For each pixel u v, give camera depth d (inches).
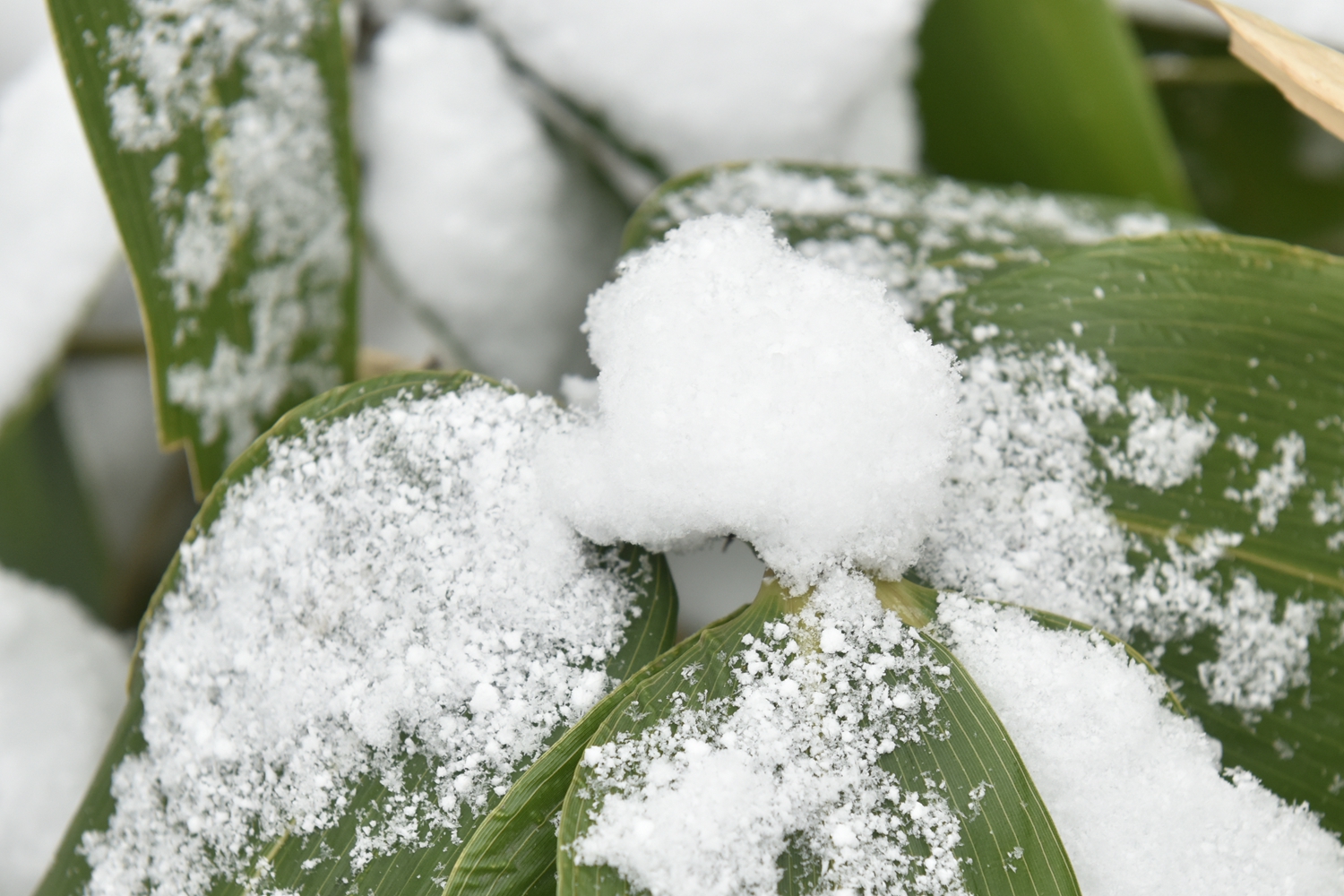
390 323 26.0
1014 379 21.6
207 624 21.3
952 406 21.2
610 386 21.1
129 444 27.7
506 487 21.3
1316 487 21.6
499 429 21.4
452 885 20.5
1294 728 21.5
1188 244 21.7
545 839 20.6
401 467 21.4
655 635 21.2
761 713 20.8
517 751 21.0
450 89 23.8
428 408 21.5
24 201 24.1
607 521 21.1
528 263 24.0
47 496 25.4
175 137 22.4
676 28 23.3
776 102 23.6
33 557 25.2
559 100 23.7
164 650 21.4
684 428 20.9
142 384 27.3
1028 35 23.7
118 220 22.2
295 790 21.0
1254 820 21.2
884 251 22.5
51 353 24.2
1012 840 20.6
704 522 21.0
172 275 22.4
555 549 21.2
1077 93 23.8
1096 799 21.1
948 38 23.9
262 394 23.0
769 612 21.0
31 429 25.3
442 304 24.0
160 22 22.2
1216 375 21.6
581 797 20.5
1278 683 21.5
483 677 21.0
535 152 24.0
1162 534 21.6
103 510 27.5
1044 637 21.1
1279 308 21.6
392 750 21.0
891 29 23.4
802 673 20.9
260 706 21.2
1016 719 21.1
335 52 22.7
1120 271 21.7
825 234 22.6
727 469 20.9
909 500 21.1
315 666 21.1
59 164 24.2
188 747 21.2
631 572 21.3
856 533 21.0
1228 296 21.7
